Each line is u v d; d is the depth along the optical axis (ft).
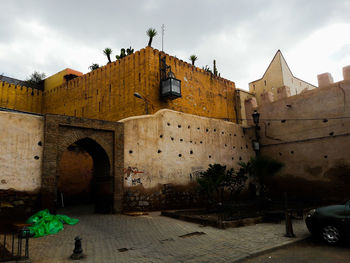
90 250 20.33
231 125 59.00
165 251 20.07
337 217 21.27
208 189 39.75
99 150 40.55
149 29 58.95
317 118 52.60
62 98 78.02
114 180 38.99
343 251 19.63
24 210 30.99
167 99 57.77
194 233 25.63
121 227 28.68
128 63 60.64
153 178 43.21
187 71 64.69
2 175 30.30
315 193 51.19
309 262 17.44
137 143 42.75
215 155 53.78
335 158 49.24
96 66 87.04
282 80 76.74
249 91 86.84
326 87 52.01
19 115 32.73
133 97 57.21
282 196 55.47
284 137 57.31
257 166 42.50
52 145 34.19
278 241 22.62
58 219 29.73
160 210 42.73
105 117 63.26
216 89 72.02
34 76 92.53
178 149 47.73
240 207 42.91
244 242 22.36
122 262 17.60
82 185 61.62
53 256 18.79
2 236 24.79
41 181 32.76
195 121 51.98
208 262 17.51
